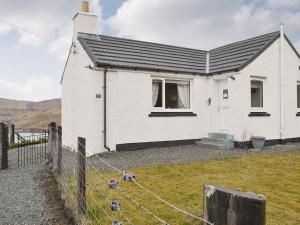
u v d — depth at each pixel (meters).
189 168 8.85
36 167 10.15
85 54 12.63
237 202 1.69
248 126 13.28
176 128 13.68
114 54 12.92
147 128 12.88
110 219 4.89
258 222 1.61
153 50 14.82
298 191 6.66
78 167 4.93
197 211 5.29
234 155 11.08
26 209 5.94
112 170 8.59
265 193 6.51
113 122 12.08
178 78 13.92
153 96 13.48
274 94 14.44
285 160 10.11
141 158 10.53
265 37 14.85
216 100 14.31
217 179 7.64
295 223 4.88
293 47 15.23
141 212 5.27
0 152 10.25
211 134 13.94
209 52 17.09
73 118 14.06
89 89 12.16
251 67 13.46
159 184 7.15
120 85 12.28
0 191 7.25
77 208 4.95
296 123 15.34
